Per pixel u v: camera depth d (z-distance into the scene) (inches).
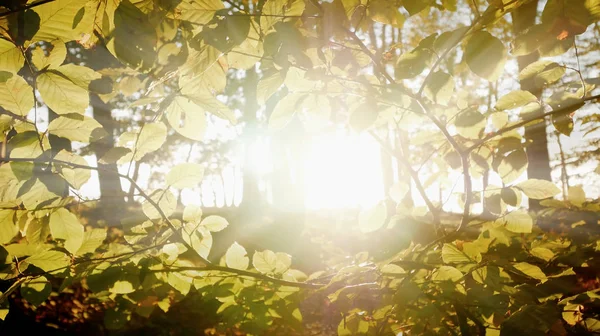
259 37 38.2
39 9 31.7
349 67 39.9
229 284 45.9
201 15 35.8
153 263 43.4
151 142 38.4
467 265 44.3
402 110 46.5
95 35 37.1
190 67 37.7
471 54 34.7
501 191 45.8
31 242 39.1
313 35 38.8
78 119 35.4
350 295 46.8
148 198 39.9
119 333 90.7
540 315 37.8
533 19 35.1
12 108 34.1
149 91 40.6
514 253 47.8
